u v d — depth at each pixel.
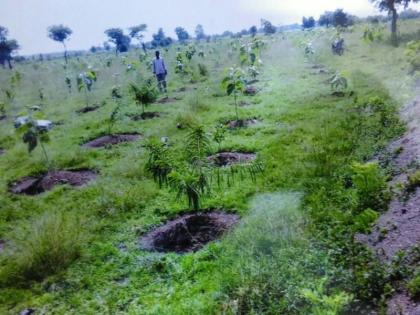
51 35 69.81
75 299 4.71
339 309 3.46
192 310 4.13
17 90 24.72
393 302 3.56
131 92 15.01
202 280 4.68
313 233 4.95
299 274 4.08
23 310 4.65
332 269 4.09
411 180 5.43
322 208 5.67
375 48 22.22
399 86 11.70
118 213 6.79
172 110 14.10
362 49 23.33
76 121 14.38
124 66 31.19
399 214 4.93
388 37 25.61
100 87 22.55
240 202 6.45
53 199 7.84
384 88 12.12
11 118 17.22
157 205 6.89
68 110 16.86
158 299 4.51
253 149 8.89
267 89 15.52
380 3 26.64
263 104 13.12
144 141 10.70
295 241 4.71
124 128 12.31
